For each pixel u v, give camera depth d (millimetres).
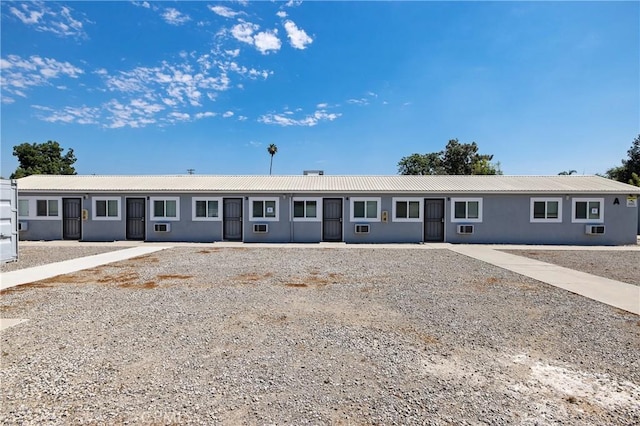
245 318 5562
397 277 8734
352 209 16562
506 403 3205
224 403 3170
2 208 10688
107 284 7859
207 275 8898
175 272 9273
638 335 4914
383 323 5371
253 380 3592
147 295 6918
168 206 16859
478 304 6422
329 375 3717
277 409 3082
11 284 7832
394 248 14406
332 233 16750
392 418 2963
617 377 3715
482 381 3611
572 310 6078
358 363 4004
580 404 3203
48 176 20031
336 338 4750
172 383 3514
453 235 16422
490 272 9414
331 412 3047
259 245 15273
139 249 13867
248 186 17359
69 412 2996
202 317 5594
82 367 3842
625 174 33281
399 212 16516
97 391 3348
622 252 13508
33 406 3078
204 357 4129
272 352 4281
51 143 37562
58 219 17078
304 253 12922
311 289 7480
